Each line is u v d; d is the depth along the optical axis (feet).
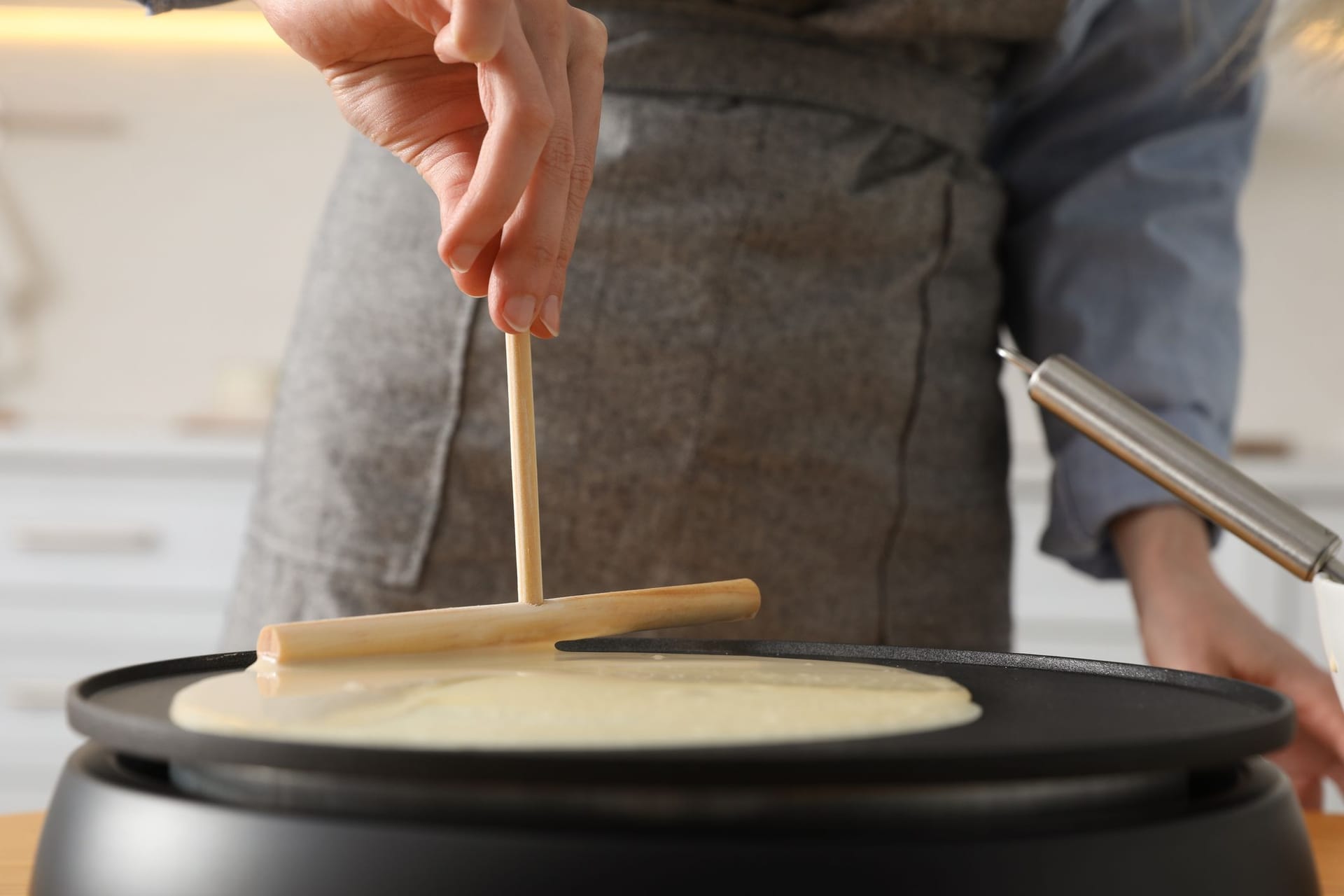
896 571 2.83
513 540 2.72
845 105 2.73
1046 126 3.12
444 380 2.69
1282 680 2.49
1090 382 1.95
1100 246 2.98
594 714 1.73
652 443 2.69
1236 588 5.78
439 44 1.92
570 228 2.11
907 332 2.79
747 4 2.70
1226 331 2.99
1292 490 5.78
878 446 2.79
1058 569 5.83
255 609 2.87
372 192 2.79
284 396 2.89
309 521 2.79
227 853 1.53
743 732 1.69
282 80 7.45
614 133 2.67
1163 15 2.95
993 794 1.56
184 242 7.61
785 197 2.68
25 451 5.84
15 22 7.02
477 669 1.94
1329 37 2.16
